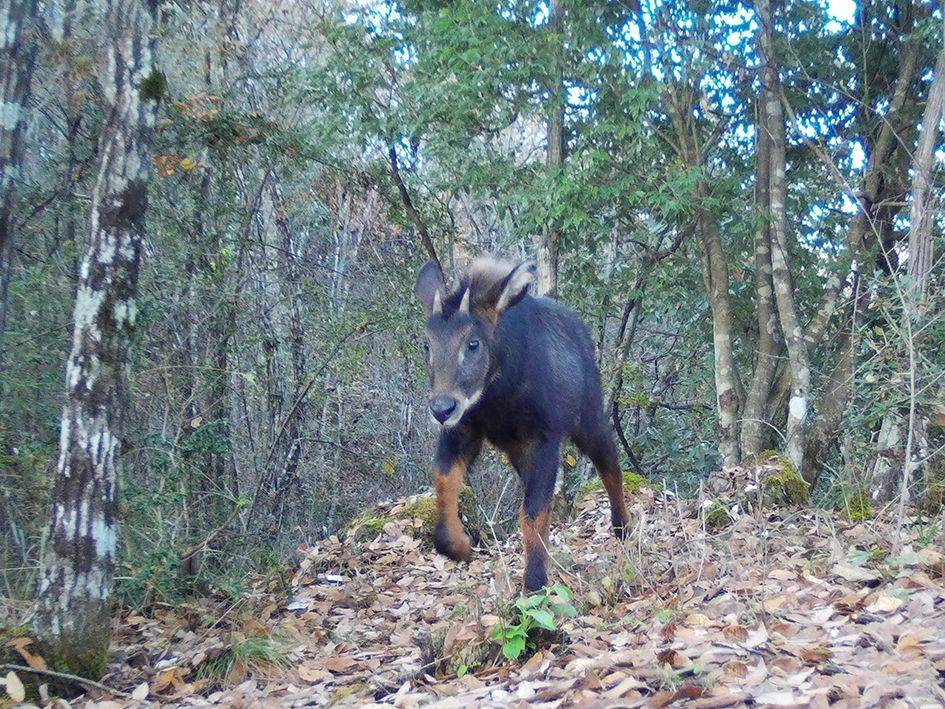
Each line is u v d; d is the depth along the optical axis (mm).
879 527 3361
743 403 5367
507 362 2809
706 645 2236
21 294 4176
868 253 4867
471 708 2086
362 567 3955
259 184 5465
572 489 5668
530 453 2934
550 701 2094
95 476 2678
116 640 3061
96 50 4242
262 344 5328
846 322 5020
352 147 5367
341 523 6344
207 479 4316
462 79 4625
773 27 5215
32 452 3799
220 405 4754
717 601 2633
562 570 3020
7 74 2926
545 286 5332
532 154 6098
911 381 3199
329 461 6594
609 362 6375
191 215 4812
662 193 4691
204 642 3012
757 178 5223
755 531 3396
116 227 2699
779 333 5289
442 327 2746
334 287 6129
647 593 2877
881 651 2109
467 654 2486
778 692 1890
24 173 4723
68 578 2656
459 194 6152
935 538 3068
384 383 6852
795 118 5125
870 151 5527
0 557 3682
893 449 3865
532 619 2443
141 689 2611
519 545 4039
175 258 4621
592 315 6273
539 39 4633
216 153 4867
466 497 4441
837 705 1807
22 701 2467
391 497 6637
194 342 4691
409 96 4836
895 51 5383
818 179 5551
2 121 2922
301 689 2623
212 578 3609
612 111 5020
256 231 5723
